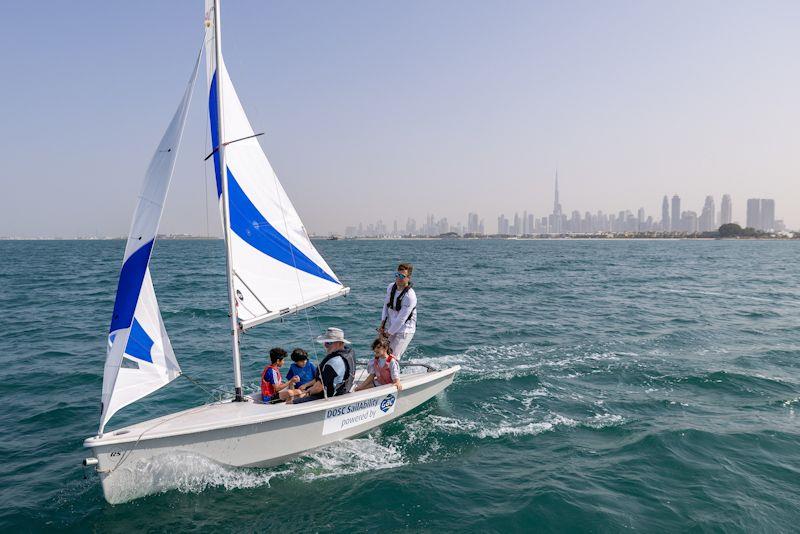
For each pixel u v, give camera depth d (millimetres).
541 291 29781
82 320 19422
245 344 15508
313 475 7102
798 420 8867
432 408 9617
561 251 108875
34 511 6188
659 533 5625
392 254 91688
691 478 6828
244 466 7141
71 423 9039
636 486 6633
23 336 16328
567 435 8375
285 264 8484
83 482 6922
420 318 19656
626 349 14352
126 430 6469
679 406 9648
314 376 8195
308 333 17344
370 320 19875
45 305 23469
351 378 8164
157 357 6844
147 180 6824
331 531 5781
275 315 8219
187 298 26016
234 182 7691
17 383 11266
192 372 12289
